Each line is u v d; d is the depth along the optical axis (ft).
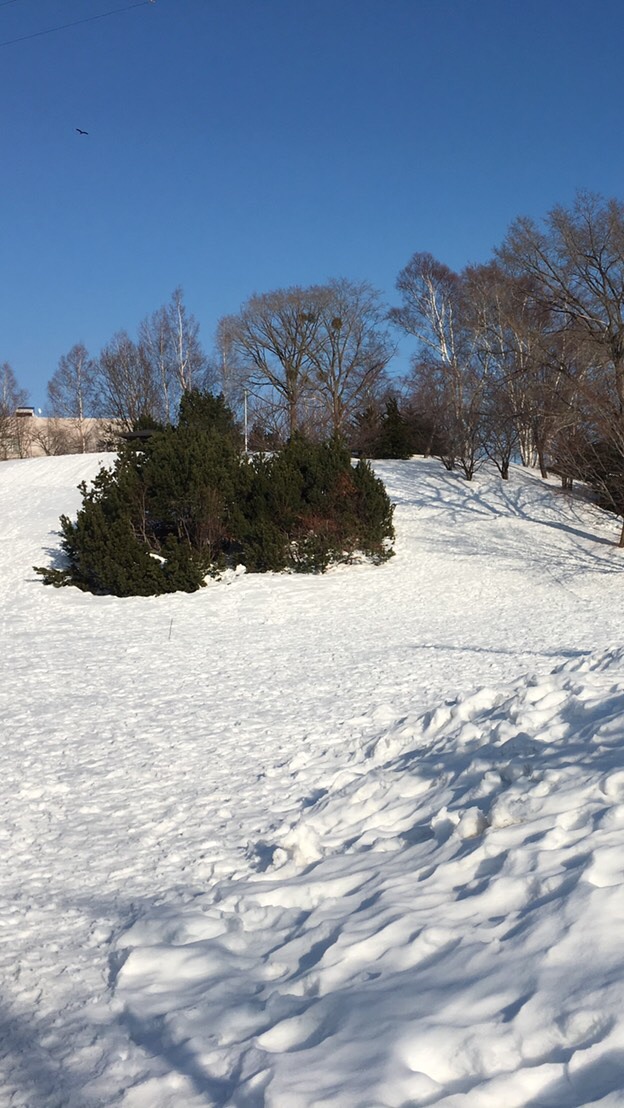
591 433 124.98
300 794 26.07
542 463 152.15
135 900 18.51
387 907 15.75
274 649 61.82
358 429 194.18
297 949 15.26
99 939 16.63
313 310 201.67
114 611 86.43
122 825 23.80
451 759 24.18
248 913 17.20
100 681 48.88
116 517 98.48
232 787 27.25
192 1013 13.41
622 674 27.63
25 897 18.78
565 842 16.17
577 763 19.84
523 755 22.02
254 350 206.39
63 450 246.88
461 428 152.76
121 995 14.33
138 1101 11.45
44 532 118.73
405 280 201.98
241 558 103.35
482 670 48.06
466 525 123.44
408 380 199.41
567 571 103.09
